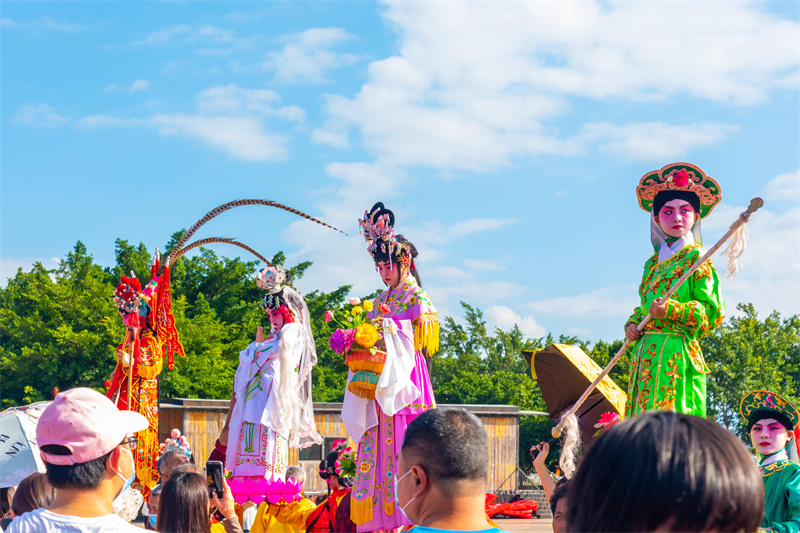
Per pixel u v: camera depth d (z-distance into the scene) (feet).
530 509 42.86
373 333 21.06
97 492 10.26
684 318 19.88
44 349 98.22
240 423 25.94
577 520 4.83
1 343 102.27
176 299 109.19
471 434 9.95
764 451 19.94
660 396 20.07
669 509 4.43
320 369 107.96
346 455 23.59
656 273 21.38
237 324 112.06
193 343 102.94
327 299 112.78
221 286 118.21
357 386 21.49
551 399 31.48
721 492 4.42
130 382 29.17
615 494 4.56
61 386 99.81
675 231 21.30
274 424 25.17
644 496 4.46
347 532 23.03
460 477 9.74
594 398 30.45
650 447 4.57
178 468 15.06
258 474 24.90
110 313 104.22
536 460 18.62
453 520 9.71
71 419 10.12
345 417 22.18
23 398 98.43
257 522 24.45
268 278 27.50
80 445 10.05
